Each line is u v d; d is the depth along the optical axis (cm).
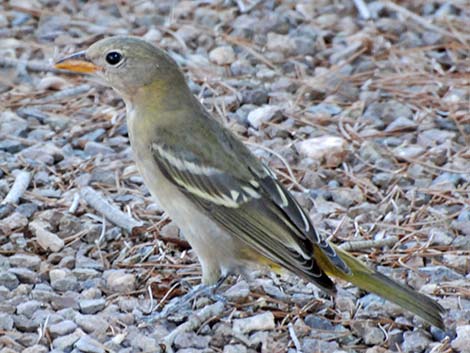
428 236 1222
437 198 1301
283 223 1053
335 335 1054
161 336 1045
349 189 1314
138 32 1691
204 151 1086
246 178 1077
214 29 1695
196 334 1052
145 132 1103
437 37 1669
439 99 1511
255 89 1537
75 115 1482
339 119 1470
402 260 1180
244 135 1445
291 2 1780
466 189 1313
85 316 1056
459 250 1198
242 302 1099
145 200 1295
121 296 1114
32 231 1212
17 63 1580
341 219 1252
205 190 1076
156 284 1124
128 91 1116
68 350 1015
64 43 1658
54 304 1081
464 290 1113
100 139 1430
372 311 1082
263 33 1688
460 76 1580
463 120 1455
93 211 1259
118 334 1038
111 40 1120
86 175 1334
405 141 1418
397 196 1303
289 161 1373
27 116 1472
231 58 1614
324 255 1050
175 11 1739
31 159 1364
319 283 1009
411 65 1611
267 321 1059
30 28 1688
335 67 1603
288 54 1641
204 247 1091
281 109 1470
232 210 1070
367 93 1533
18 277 1126
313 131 1443
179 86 1116
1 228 1204
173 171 1084
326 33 1688
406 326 1064
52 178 1332
